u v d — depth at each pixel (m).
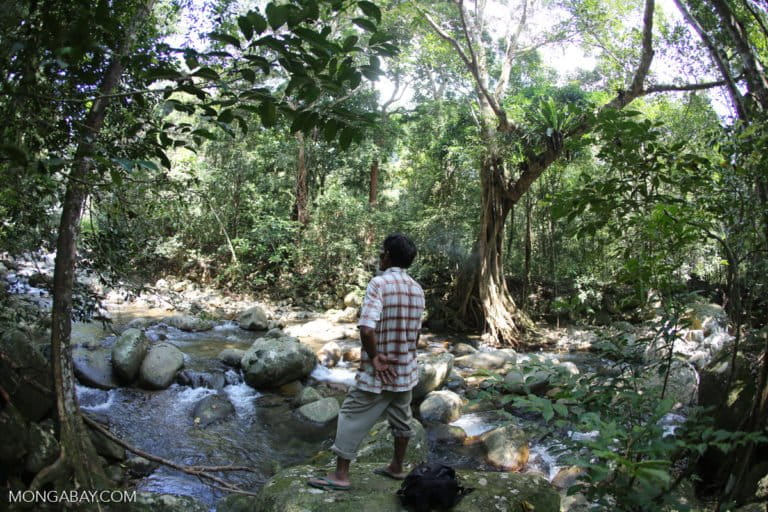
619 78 12.45
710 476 3.76
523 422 2.44
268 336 9.89
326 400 6.54
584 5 11.25
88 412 5.81
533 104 12.34
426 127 14.19
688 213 2.60
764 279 2.88
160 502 3.88
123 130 3.71
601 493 1.98
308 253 14.36
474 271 12.05
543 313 13.02
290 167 15.63
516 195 11.48
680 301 2.55
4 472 3.07
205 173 13.46
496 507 2.81
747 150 2.64
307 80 2.09
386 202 16.62
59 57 1.96
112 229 4.80
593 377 2.51
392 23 11.34
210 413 6.09
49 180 3.36
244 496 4.25
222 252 14.61
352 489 2.93
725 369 4.36
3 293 4.78
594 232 2.92
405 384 2.89
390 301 2.85
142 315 10.90
